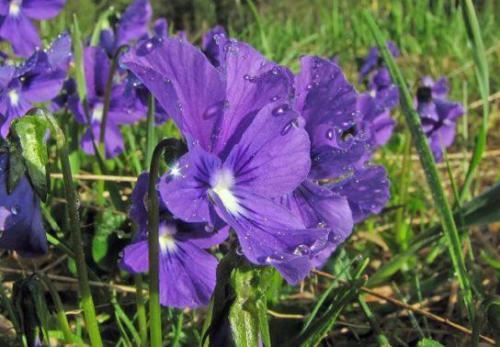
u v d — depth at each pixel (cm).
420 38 51
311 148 12
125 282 18
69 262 17
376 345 17
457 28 51
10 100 17
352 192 13
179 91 10
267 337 11
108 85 20
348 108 12
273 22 55
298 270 9
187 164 9
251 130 10
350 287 14
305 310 18
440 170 31
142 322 13
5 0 22
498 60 46
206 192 10
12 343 15
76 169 22
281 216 10
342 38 48
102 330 16
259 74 10
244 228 10
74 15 21
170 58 10
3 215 11
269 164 10
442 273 19
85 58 22
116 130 22
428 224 25
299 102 12
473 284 18
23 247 11
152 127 18
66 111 22
